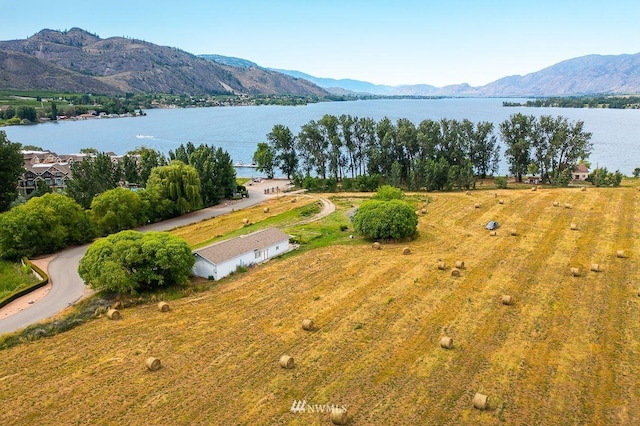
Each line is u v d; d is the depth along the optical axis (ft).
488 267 150.20
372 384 89.25
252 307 128.47
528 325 110.83
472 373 91.91
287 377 92.68
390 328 111.96
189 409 83.51
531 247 167.84
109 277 135.23
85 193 256.73
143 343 109.60
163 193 257.96
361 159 367.04
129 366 99.09
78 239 208.13
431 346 102.83
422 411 80.74
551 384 87.51
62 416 82.79
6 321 128.06
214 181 300.20
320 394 86.63
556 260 153.28
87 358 103.40
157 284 148.56
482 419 78.33
